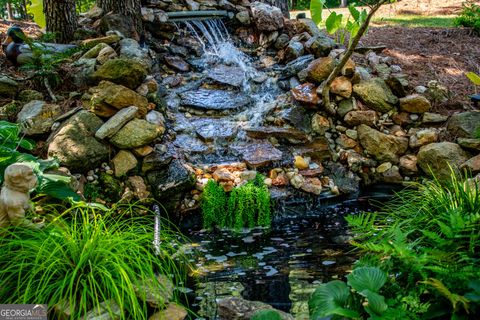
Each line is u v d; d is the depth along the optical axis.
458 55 7.98
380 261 3.07
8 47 6.24
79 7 12.40
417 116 6.52
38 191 3.93
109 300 2.94
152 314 3.11
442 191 3.84
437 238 2.76
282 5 9.56
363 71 6.86
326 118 6.52
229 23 8.59
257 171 5.78
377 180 6.25
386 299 2.58
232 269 4.10
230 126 6.41
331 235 4.85
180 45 7.98
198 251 4.55
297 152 6.13
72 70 6.12
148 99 6.05
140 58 6.55
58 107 5.70
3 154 4.11
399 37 8.91
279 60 7.77
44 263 2.87
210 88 7.21
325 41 7.36
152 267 3.42
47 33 6.78
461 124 6.17
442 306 2.42
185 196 5.47
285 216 5.54
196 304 3.50
